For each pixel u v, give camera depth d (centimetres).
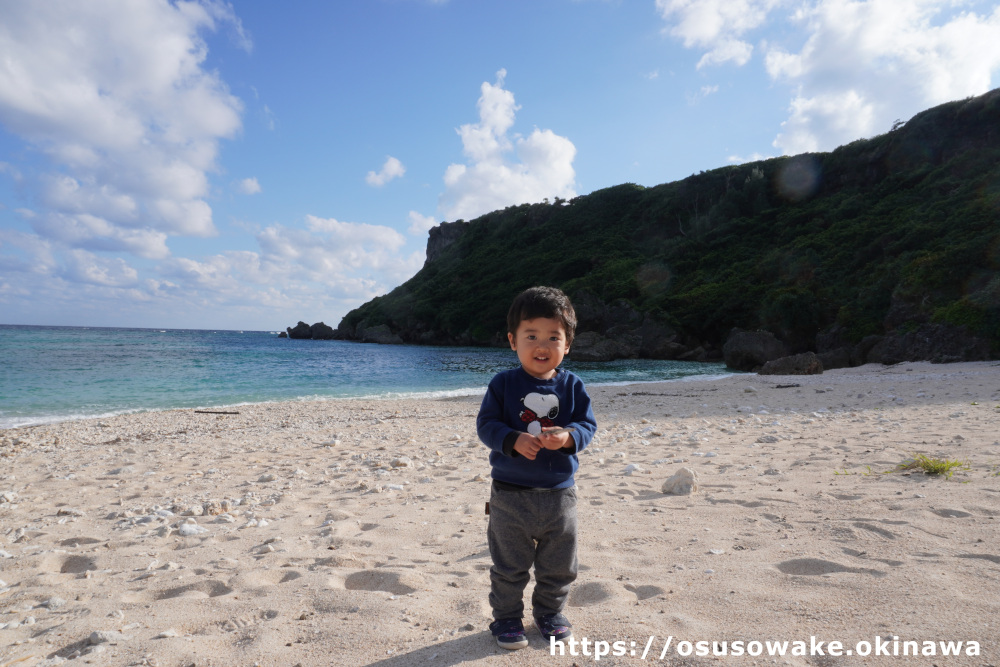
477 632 203
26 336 6862
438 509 416
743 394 1518
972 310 2616
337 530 368
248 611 232
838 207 5197
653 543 303
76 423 1166
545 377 221
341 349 5431
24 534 387
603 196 8706
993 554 245
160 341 6419
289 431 1007
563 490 204
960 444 541
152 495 520
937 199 4244
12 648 204
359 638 200
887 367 2542
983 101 4838
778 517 336
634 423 981
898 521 304
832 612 196
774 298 3816
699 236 6084
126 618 229
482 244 9694
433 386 2153
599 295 5247
